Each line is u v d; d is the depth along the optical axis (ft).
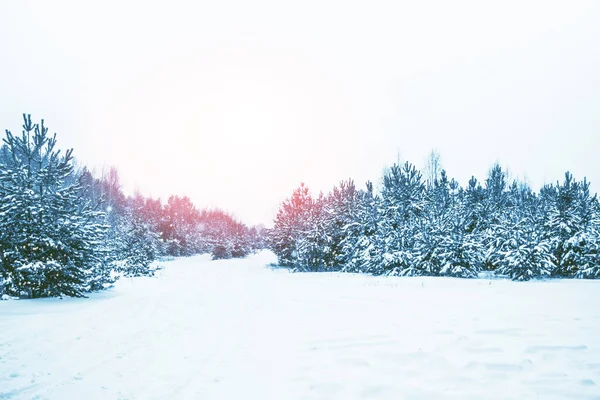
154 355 18.58
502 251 60.23
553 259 58.75
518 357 16.31
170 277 71.05
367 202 80.79
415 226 66.95
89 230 38.50
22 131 36.58
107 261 47.98
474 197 85.61
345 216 87.66
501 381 13.80
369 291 42.27
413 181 80.18
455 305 30.45
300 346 19.84
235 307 33.30
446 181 89.76
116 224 123.13
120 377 15.48
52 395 13.56
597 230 61.16
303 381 14.82
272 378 15.28
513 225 60.80
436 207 72.18
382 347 18.79
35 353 18.40
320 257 87.15
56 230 35.65
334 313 28.96
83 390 14.06
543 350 17.19
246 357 18.21
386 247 66.90
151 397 13.47
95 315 28.30
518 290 40.73
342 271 78.54
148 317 28.32
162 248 170.09
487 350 17.40
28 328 23.21
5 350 18.63
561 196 67.51
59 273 35.70
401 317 26.04
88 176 130.31
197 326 25.31
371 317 26.63
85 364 17.07
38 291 35.32
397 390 13.46
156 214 192.34
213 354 18.75
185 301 37.04
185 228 208.33
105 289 45.62
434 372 15.05
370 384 14.11
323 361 17.20
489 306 29.53
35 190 37.99
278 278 66.08
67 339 21.22
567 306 29.04
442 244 60.59
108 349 19.51
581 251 59.98
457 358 16.49
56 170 37.65
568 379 13.75
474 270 59.21
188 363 17.34
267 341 21.15
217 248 168.86
